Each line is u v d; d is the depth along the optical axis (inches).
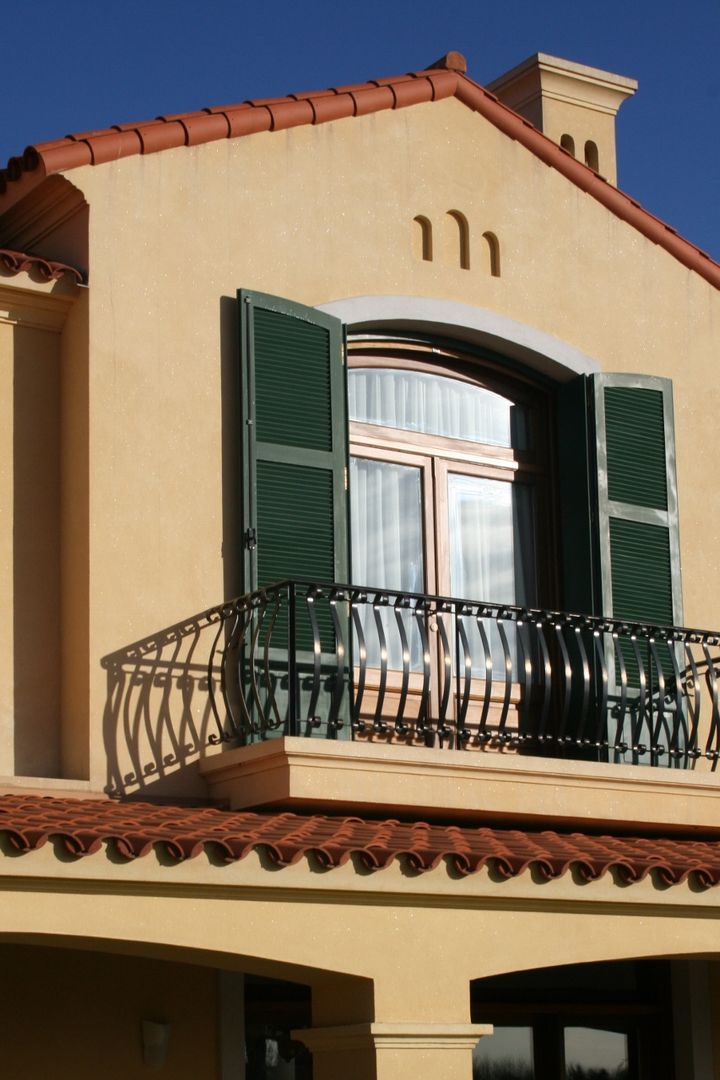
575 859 349.7
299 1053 415.2
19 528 420.8
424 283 483.5
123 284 430.6
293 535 441.1
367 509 480.1
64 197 433.7
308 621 438.3
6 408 424.5
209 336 442.3
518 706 490.0
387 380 491.2
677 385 530.3
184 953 313.0
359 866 325.7
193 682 420.8
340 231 470.9
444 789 412.2
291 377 449.4
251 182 457.7
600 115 591.5
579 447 504.1
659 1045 476.4
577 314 513.0
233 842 313.4
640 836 459.2
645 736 490.0
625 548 499.2
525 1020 462.6
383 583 477.4
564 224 517.3
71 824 316.5
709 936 367.9
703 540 523.5
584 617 454.9
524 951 343.9
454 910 338.3
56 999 376.5
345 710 436.8
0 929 291.3
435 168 494.0
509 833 412.2
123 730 408.2
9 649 413.4
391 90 486.0
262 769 398.3
